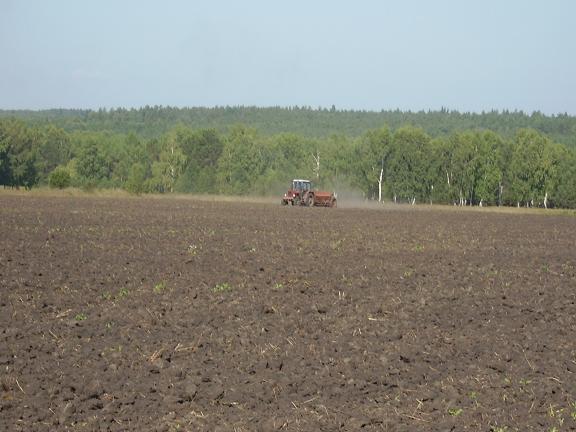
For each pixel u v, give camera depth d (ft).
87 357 86.79
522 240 236.02
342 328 102.22
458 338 98.99
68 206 341.62
